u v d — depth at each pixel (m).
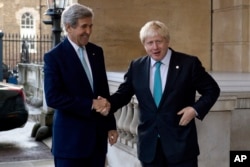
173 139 3.42
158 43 3.41
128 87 3.71
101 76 3.64
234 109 4.95
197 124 4.61
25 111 8.80
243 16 8.15
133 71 3.63
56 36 9.37
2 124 8.54
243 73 7.64
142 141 3.55
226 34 8.42
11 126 8.65
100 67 3.64
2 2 33.12
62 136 3.46
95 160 3.63
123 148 5.55
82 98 3.40
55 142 3.50
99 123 3.58
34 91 14.29
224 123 4.68
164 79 3.48
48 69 3.41
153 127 3.47
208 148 4.65
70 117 3.47
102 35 7.92
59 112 3.52
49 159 7.52
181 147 3.40
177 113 3.43
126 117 5.56
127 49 8.08
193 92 3.53
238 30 8.21
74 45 3.50
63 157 3.45
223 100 4.60
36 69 13.94
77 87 3.44
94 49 3.66
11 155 7.81
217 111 4.64
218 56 8.58
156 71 3.50
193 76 3.44
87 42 3.55
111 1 7.93
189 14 8.51
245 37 8.17
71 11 3.38
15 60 27.08
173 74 3.44
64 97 3.36
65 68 3.43
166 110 3.43
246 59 8.18
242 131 5.09
